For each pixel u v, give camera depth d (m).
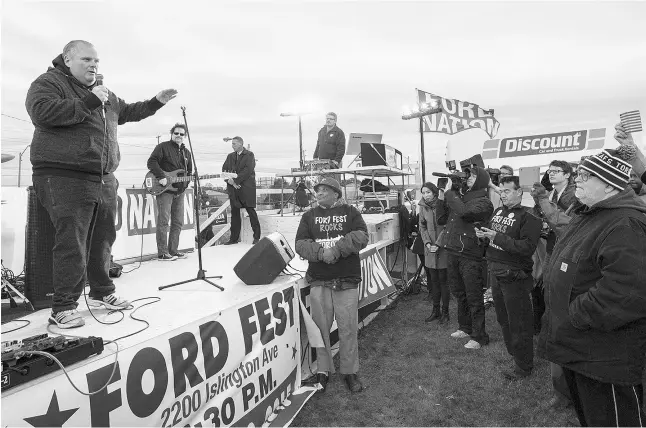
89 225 2.24
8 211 3.29
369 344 4.25
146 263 4.36
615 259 1.54
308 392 3.07
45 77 1.98
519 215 3.21
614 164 1.67
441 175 4.41
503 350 3.88
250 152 6.20
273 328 2.81
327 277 3.13
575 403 1.86
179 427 1.87
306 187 7.22
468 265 3.96
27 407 1.22
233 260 4.56
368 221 6.17
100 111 2.14
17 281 2.97
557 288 1.83
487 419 2.72
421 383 3.28
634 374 1.56
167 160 4.55
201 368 2.05
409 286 6.57
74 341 1.47
